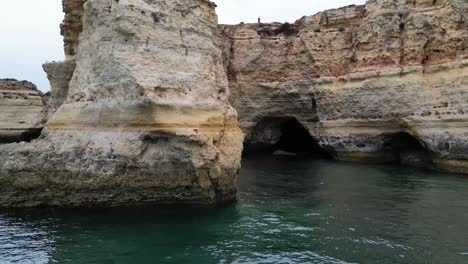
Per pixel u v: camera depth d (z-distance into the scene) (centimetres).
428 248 1186
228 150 1719
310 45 3469
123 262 1091
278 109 3644
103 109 1557
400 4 2881
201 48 1778
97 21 1697
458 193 1852
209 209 1572
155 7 1678
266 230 1367
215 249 1195
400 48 2830
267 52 3703
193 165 1495
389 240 1260
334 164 2970
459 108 2348
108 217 1424
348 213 1569
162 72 1588
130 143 1490
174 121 1517
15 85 3503
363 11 3212
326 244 1238
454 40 2555
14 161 1508
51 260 1098
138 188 1503
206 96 1692
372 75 2888
